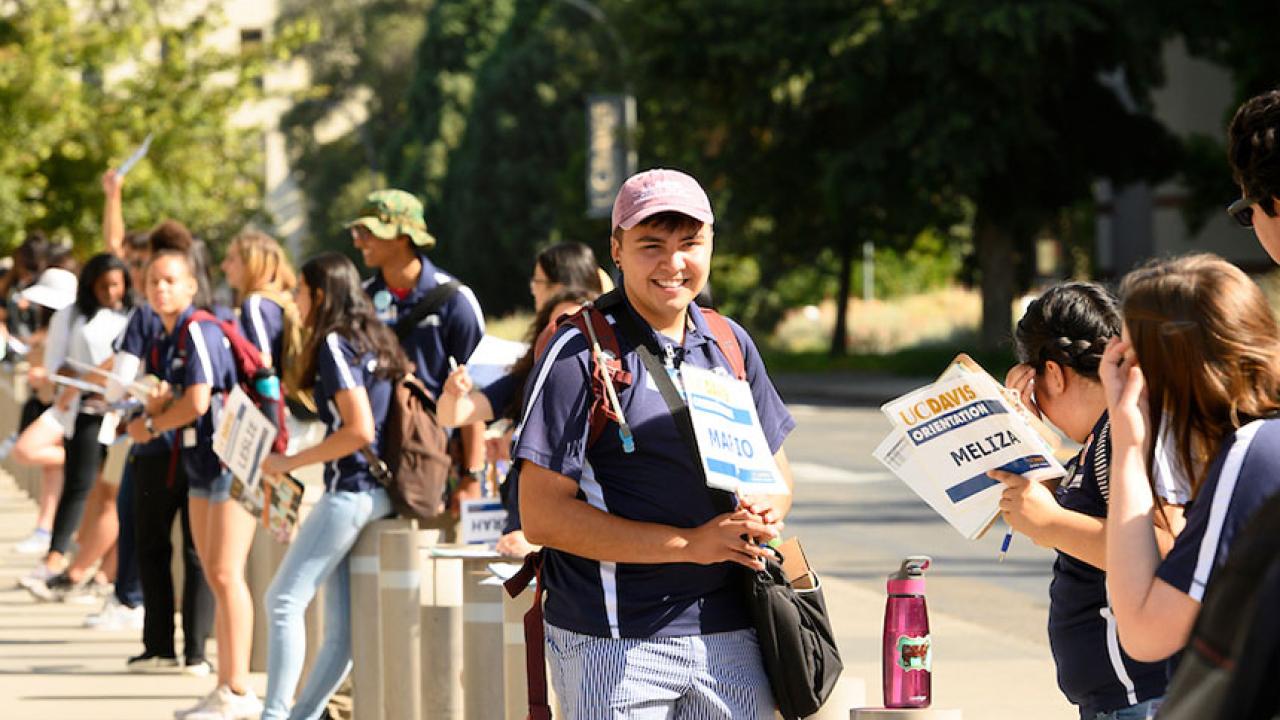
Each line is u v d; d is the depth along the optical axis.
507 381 8.05
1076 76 47.16
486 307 89.75
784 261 57.31
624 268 5.28
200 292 10.16
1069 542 4.70
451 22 97.44
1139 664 4.71
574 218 69.12
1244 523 3.72
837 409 37.69
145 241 11.80
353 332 8.59
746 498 5.07
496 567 7.39
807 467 24.84
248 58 34.78
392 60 111.06
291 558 8.70
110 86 34.31
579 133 78.75
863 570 15.52
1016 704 9.70
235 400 8.91
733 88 49.25
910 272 72.94
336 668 8.82
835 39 44.94
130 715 9.80
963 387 4.91
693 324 5.43
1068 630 4.84
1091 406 5.03
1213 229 57.81
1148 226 66.25
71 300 15.29
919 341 58.03
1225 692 3.13
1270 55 44.31
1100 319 5.02
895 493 21.62
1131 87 47.50
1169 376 4.08
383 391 8.65
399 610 8.52
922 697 5.47
